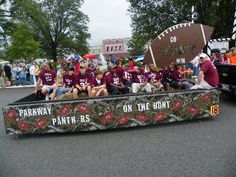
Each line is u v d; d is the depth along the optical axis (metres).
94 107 6.47
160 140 5.64
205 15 27.16
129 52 49.31
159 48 8.70
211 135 5.78
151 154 4.86
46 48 64.00
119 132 6.46
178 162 4.43
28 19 46.03
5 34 41.75
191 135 5.86
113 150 5.21
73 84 8.19
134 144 5.49
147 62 8.88
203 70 7.50
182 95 6.82
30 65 21.28
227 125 6.51
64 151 5.36
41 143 6.01
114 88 8.31
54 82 8.77
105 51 50.19
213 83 7.59
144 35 32.16
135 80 8.80
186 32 8.41
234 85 8.74
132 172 4.16
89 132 6.64
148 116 6.67
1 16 42.22
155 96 6.66
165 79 9.28
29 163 4.82
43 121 6.45
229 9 27.53
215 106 7.06
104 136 6.22
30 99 8.04
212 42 21.05
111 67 8.95
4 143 6.20
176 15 30.75
